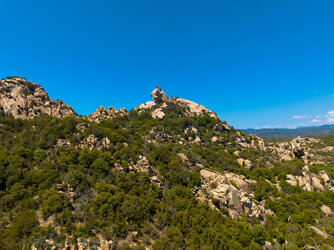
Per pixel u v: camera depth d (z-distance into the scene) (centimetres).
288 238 4978
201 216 4609
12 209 3781
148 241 3791
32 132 6241
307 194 6688
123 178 5019
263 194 6425
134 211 4128
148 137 8606
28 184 4391
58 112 8150
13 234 3178
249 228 4716
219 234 4219
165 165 6253
